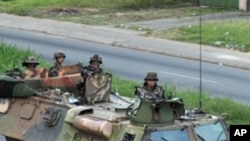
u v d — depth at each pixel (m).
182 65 31.23
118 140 13.13
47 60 29.14
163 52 34.31
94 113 14.17
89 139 13.69
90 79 15.38
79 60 29.89
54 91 15.73
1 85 15.70
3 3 49.34
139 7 49.69
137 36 38.44
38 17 44.72
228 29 39.34
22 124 15.48
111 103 15.49
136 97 13.96
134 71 28.59
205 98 21.67
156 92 14.40
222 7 50.38
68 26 41.19
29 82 15.96
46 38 36.94
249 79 28.39
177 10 48.97
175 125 13.23
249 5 49.69
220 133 13.91
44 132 14.87
